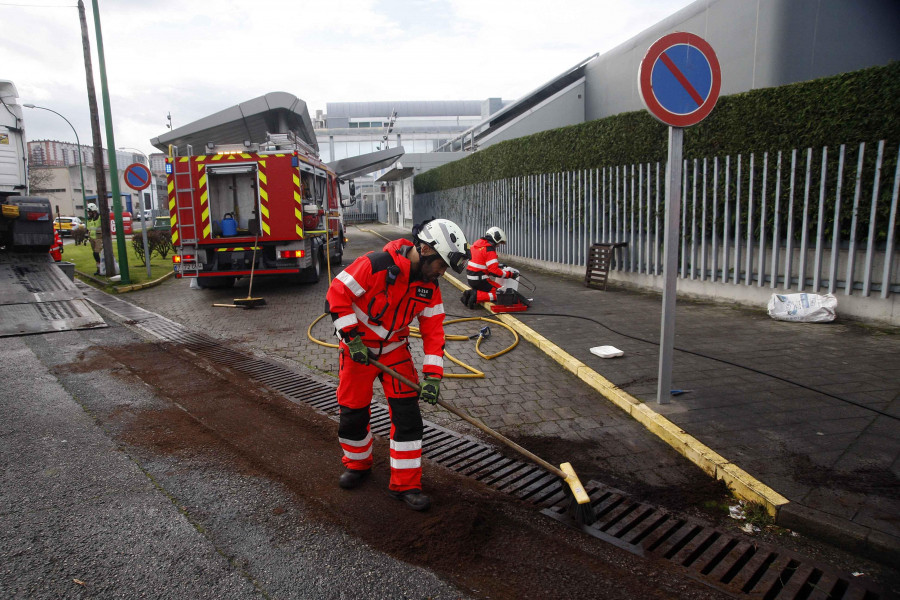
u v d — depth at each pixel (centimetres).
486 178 1633
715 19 1228
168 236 1967
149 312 955
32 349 676
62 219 3762
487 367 587
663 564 273
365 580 258
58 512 312
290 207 1068
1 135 1186
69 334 762
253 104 1515
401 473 322
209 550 279
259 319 883
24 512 312
